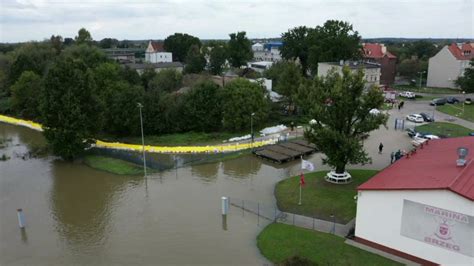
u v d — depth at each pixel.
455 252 27.86
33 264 31.48
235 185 48.12
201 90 75.12
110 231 36.78
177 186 48.22
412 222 29.55
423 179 30.45
